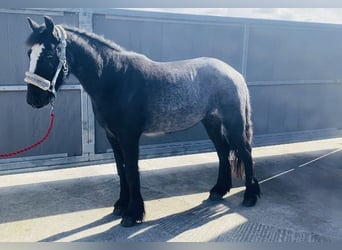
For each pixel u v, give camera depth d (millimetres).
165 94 2596
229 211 2873
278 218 2750
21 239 2352
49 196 3123
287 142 4707
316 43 4645
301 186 3514
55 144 3436
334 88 4949
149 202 3029
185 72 2738
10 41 3082
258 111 4445
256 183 3045
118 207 2742
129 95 2455
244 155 2971
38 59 2156
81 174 3738
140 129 2561
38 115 3318
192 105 2734
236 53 4109
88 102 3445
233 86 2898
